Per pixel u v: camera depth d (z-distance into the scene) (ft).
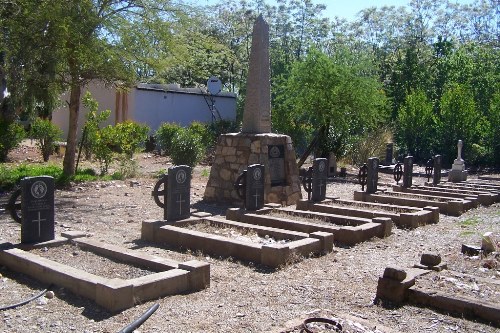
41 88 56.90
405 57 127.95
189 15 56.85
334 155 72.59
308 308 19.15
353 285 22.30
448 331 16.99
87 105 62.03
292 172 45.55
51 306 18.45
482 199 49.90
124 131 62.90
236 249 26.25
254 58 44.62
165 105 92.79
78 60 50.16
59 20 46.24
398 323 17.66
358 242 30.73
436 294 18.92
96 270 21.81
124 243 29.04
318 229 31.48
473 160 96.17
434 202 44.55
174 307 18.74
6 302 18.67
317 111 70.49
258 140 43.11
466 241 32.01
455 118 97.71
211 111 97.60
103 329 16.56
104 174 57.77
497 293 19.13
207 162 76.69
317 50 72.28
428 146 101.60
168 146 76.07
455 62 120.06
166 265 21.71
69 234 26.45
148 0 53.83
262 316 18.16
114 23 51.65
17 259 22.34
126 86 56.65
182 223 31.27
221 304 19.34
